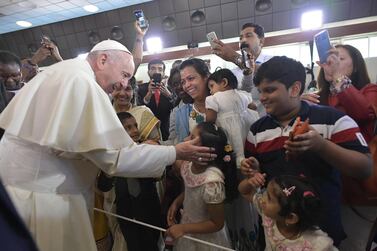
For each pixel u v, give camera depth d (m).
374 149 0.98
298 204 0.78
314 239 0.80
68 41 4.70
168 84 2.55
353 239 1.07
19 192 0.88
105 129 0.88
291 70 0.88
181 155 0.98
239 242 1.31
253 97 1.61
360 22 3.45
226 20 3.93
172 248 1.23
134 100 2.01
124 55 1.06
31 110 0.91
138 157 0.89
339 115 0.90
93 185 1.10
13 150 0.90
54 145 0.82
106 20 4.30
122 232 1.28
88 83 0.92
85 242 0.97
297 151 0.79
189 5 3.90
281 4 3.62
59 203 0.91
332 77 1.10
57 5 3.90
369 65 3.17
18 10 3.98
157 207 1.34
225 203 1.20
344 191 1.03
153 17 4.11
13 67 1.61
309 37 3.57
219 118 1.27
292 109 0.93
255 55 1.83
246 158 1.07
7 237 0.31
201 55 3.98
